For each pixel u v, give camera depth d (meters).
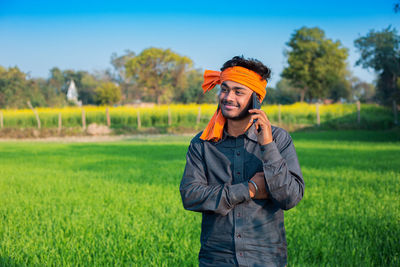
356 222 5.23
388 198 6.78
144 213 6.03
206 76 2.18
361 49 42.00
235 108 2.03
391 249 4.30
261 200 2.02
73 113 38.41
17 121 38.06
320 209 6.07
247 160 2.07
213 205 1.97
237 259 1.96
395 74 40.88
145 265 3.95
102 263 4.09
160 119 37.38
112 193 7.74
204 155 2.16
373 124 32.59
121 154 16.83
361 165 11.62
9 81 69.44
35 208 6.48
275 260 2.02
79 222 5.49
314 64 65.88
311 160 12.84
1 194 7.94
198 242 4.64
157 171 11.28
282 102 54.00
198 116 36.56
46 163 13.66
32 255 4.25
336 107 36.72
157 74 91.25
